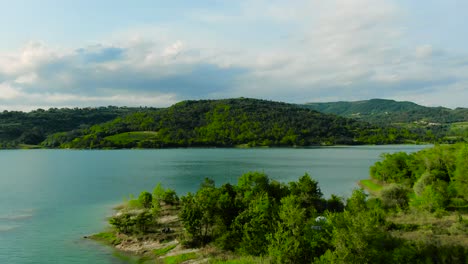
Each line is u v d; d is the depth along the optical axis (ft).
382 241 147.13
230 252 178.19
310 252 151.33
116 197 373.81
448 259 137.28
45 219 271.90
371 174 453.99
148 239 207.10
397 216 214.28
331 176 531.91
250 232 173.58
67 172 654.94
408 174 379.35
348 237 138.72
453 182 276.00
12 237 223.71
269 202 188.75
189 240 196.44
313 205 228.43
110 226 248.11
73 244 209.46
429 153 370.12
